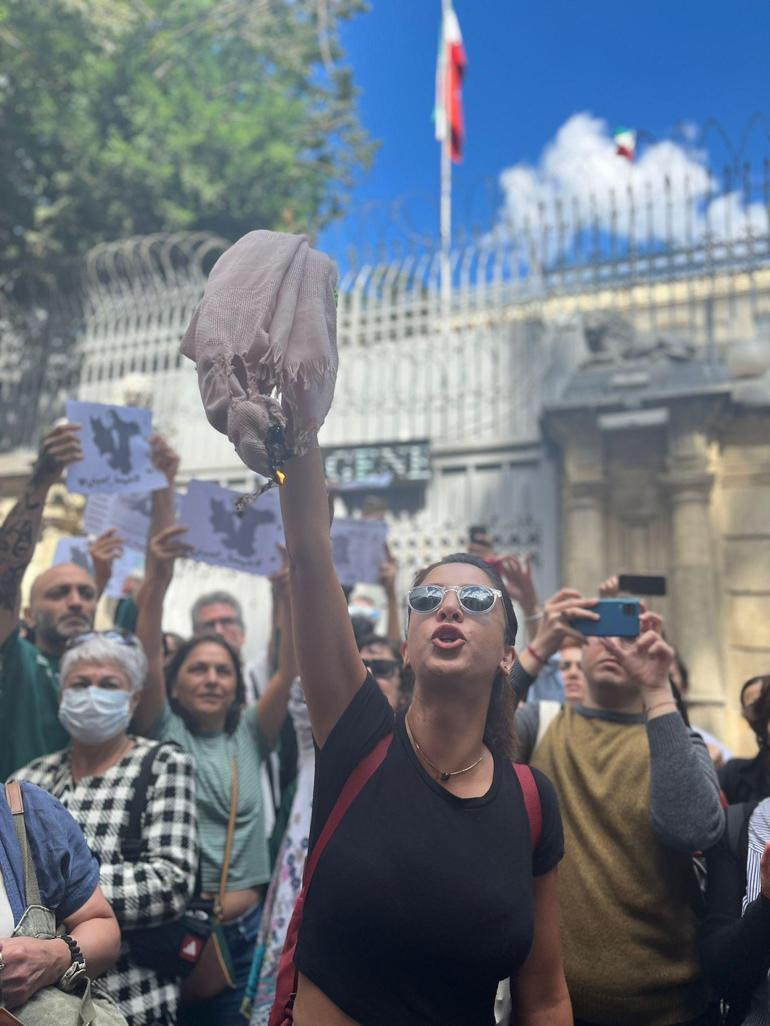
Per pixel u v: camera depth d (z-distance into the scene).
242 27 17.12
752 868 2.21
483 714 1.80
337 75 17.44
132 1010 2.50
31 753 3.22
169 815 2.69
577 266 9.47
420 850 1.59
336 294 1.56
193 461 10.60
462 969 1.55
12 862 1.99
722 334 9.52
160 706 3.28
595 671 2.61
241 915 3.13
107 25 14.48
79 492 3.72
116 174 15.24
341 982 1.56
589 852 2.38
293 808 3.17
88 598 3.71
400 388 10.02
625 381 8.80
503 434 9.53
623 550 8.71
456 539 9.28
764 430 8.56
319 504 1.70
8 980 1.82
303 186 17.52
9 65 14.50
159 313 11.18
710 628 8.12
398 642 4.06
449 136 14.53
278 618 4.09
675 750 2.32
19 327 11.90
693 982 2.29
